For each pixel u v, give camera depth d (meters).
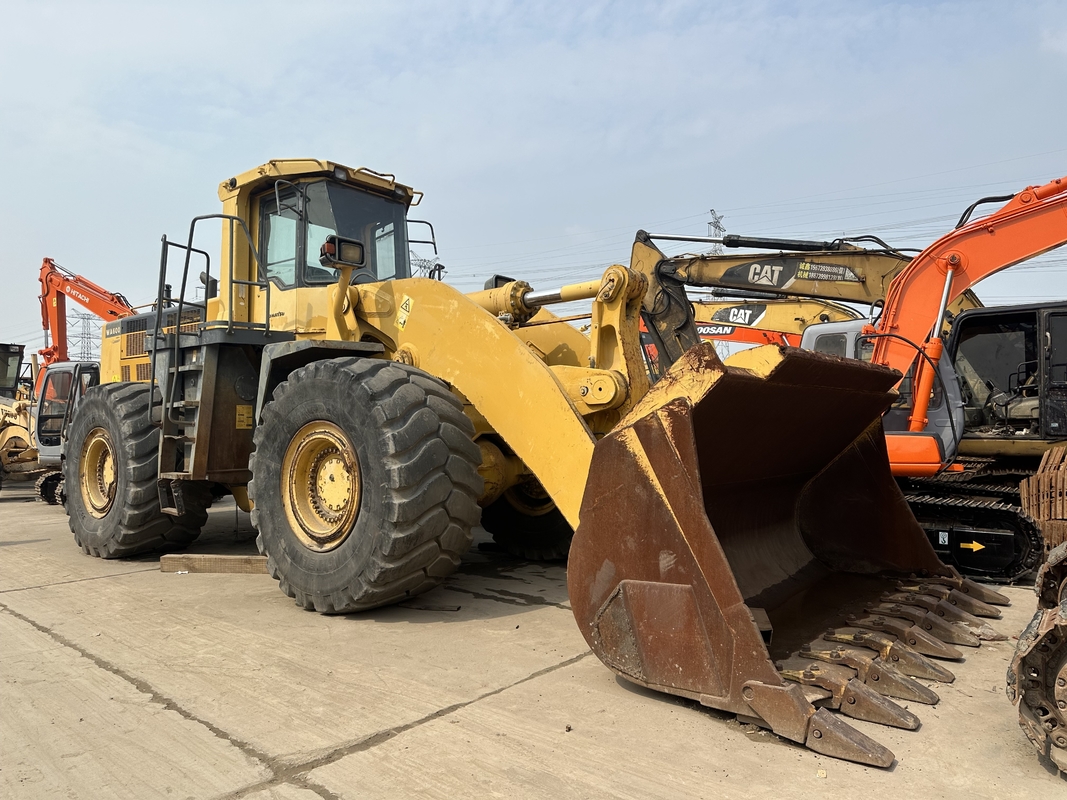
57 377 10.42
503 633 3.65
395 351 4.58
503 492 5.22
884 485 4.03
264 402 4.65
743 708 2.45
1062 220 5.77
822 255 8.22
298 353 4.46
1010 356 6.07
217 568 5.18
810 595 3.69
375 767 2.24
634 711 2.63
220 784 2.14
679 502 2.62
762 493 3.87
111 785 2.15
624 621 2.76
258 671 3.08
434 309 4.31
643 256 7.62
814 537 4.21
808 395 3.24
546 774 2.18
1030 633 2.28
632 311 4.04
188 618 3.93
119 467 5.56
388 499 3.65
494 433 4.77
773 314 11.39
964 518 4.94
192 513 5.79
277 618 3.93
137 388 5.94
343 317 4.71
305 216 5.21
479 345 4.03
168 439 5.23
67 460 6.23
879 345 6.33
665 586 2.65
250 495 4.39
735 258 8.34
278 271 5.39
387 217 5.70
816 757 2.28
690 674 2.58
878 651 3.00
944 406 5.69
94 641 3.51
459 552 3.93
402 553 3.67
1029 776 2.17
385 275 5.59
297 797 2.07
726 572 2.50
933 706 2.67
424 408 3.81
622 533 2.77
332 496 4.05
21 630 3.71
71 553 6.11
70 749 2.38
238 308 5.51
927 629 3.38
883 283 8.15
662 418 2.67
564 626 3.78
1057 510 4.71
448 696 2.79
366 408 3.76
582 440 3.46
